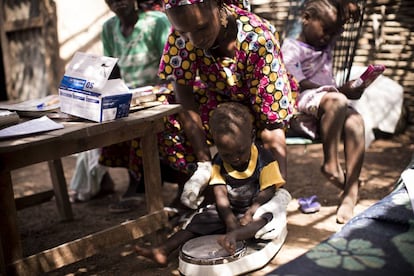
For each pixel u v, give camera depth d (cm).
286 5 477
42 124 224
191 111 280
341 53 372
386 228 202
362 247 191
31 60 615
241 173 257
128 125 233
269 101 265
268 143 274
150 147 255
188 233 253
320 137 300
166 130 292
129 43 335
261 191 251
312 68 323
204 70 276
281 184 255
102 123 226
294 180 369
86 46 532
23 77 632
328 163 294
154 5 342
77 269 258
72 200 364
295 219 297
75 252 229
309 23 315
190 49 269
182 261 234
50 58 552
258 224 238
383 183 348
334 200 323
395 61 454
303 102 301
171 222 300
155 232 268
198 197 258
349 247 192
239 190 259
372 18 454
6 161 204
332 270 177
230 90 276
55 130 218
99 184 360
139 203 333
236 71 267
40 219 334
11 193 208
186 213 298
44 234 307
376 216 208
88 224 318
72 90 240
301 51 320
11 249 209
